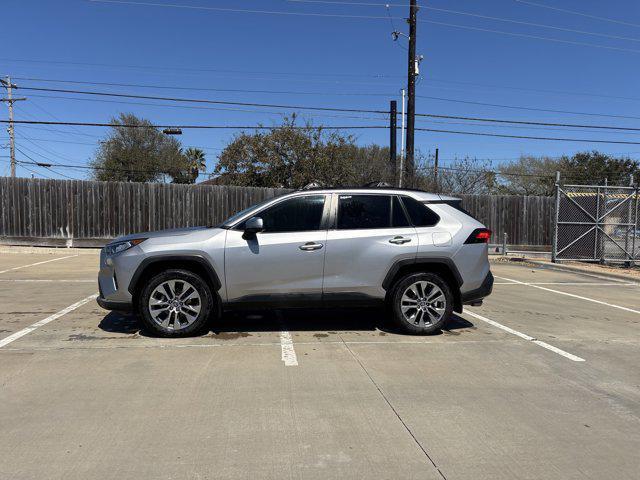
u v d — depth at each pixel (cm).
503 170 4481
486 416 392
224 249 576
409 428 368
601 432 368
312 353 542
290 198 605
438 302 620
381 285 601
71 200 1553
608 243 1570
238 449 332
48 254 1488
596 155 4612
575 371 506
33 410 387
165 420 373
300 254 584
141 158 4150
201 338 589
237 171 2394
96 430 356
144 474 300
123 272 571
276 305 592
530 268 1460
